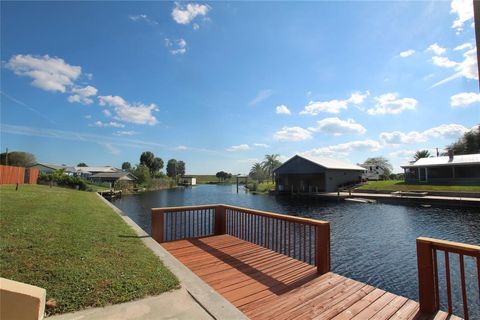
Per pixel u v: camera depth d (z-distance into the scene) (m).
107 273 3.63
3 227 6.14
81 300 2.87
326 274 4.15
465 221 15.64
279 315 2.97
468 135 43.25
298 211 21.56
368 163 61.97
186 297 3.05
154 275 3.61
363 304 3.19
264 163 63.72
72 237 5.62
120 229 6.89
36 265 3.85
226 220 6.99
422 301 2.99
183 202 30.91
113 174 58.19
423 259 2.99
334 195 28.28
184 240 6.24
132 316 2.62
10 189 16.86
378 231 13.89
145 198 36.84
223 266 4.56
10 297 1.25
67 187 32.59
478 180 26.16
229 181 101.25
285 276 4.11
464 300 2.74
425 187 26.81
